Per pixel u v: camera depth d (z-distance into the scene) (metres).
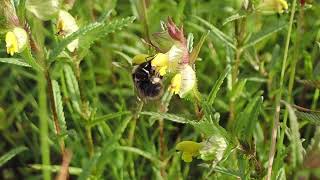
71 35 0.38
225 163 0.41
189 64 0.39
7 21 0.38
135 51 0.48
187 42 0.39
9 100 0.49
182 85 0.39
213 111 0.40
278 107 0.39
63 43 0.38
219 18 0.51
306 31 0.49
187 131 0.47
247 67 0.49
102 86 0.49
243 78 0.47
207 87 0.49
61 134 0.40
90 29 0.38
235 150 0.40
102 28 0.38
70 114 0.46
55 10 0.39
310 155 0.36
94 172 0.41
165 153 0.45
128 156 0.44
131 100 0.48
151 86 0.41
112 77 0.49
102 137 0.45
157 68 0.39
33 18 0.40
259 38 0.45
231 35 0.49
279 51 0.48
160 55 0.39
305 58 0.46
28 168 0.46
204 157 0.39
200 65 0.49
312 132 0.45
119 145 0.44
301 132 0.45
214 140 0.39
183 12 0.51
